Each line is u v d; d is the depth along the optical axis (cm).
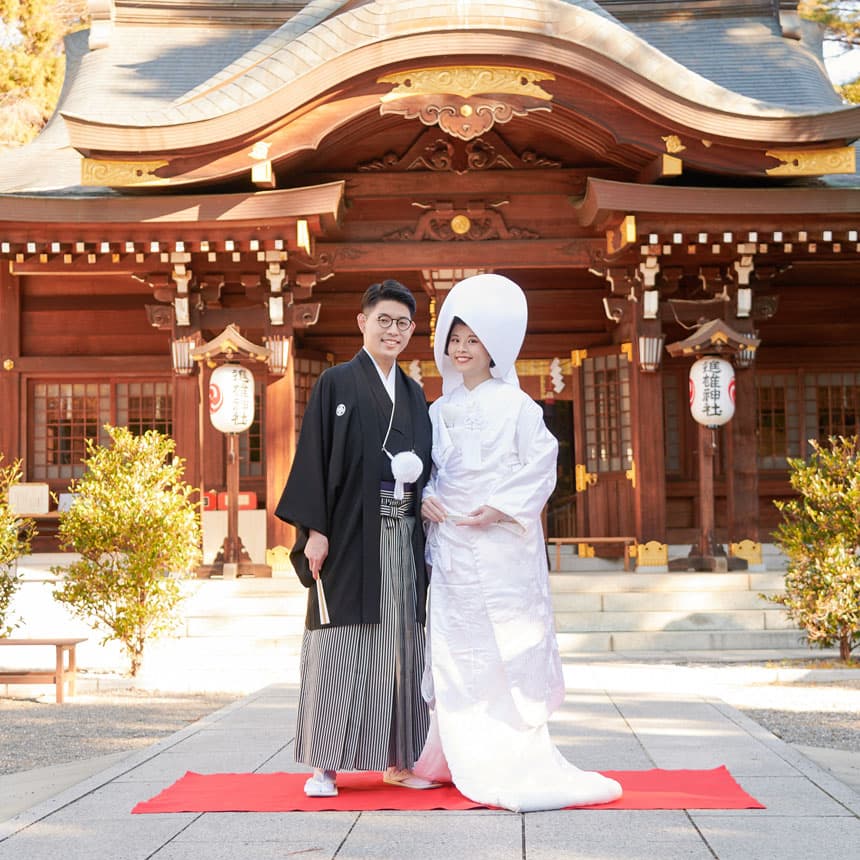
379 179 1320
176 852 341
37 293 1448
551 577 1189
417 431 445
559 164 1323
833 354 1508
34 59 2466
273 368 1275
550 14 1188
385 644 429
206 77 1609
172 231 1228
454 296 451
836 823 367
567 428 1692
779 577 1180
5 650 1109
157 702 876
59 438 1457
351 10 1202
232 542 1215
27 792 541
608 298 1317
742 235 1237
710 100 1214
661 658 1043
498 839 350
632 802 400
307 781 430
